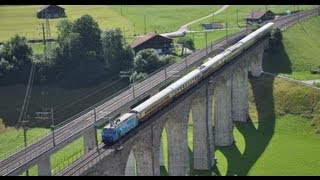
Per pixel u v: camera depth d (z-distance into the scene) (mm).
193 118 165875
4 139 198250
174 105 147125
